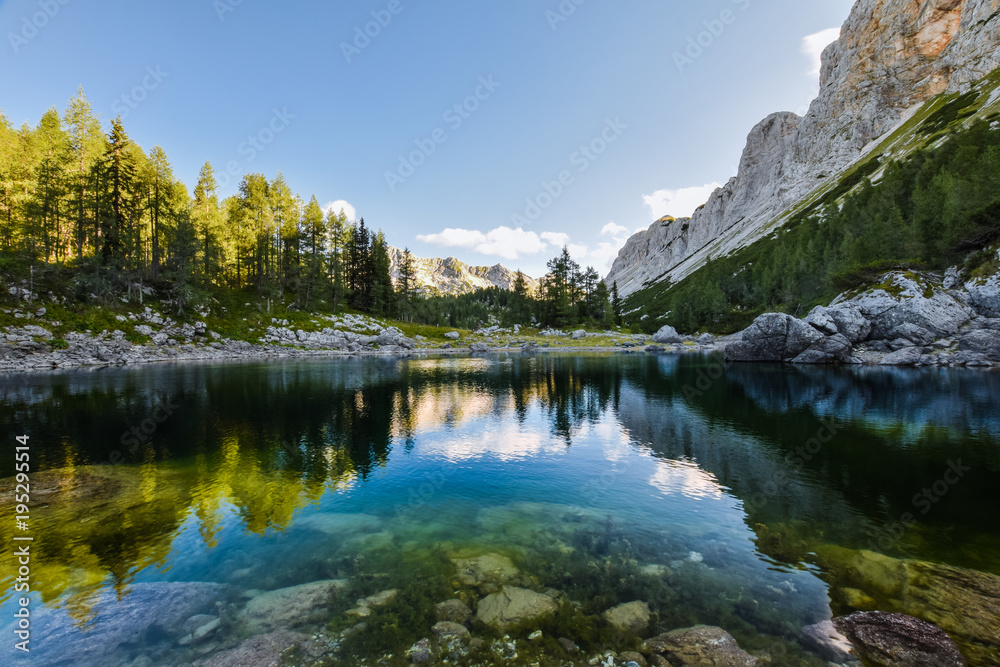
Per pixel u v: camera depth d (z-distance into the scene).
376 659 6.29
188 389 34.38
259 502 13.09
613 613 7.43
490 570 9.08
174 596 7.98
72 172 65.38
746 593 8.07
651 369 52.56
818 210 148.50
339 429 22.73
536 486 14.58
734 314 117.19
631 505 12.82
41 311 53.50
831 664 6.11
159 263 77.06
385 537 10.75
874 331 54.75
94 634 6.82
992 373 39.41
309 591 8.16
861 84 186.12
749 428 22.27
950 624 6.91
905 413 24.38
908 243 65.69
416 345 95.81
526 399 32.09
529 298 134.62
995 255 49.84
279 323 81.00
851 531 10.84
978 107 115.44
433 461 17.50
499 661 6.24
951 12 163.00
